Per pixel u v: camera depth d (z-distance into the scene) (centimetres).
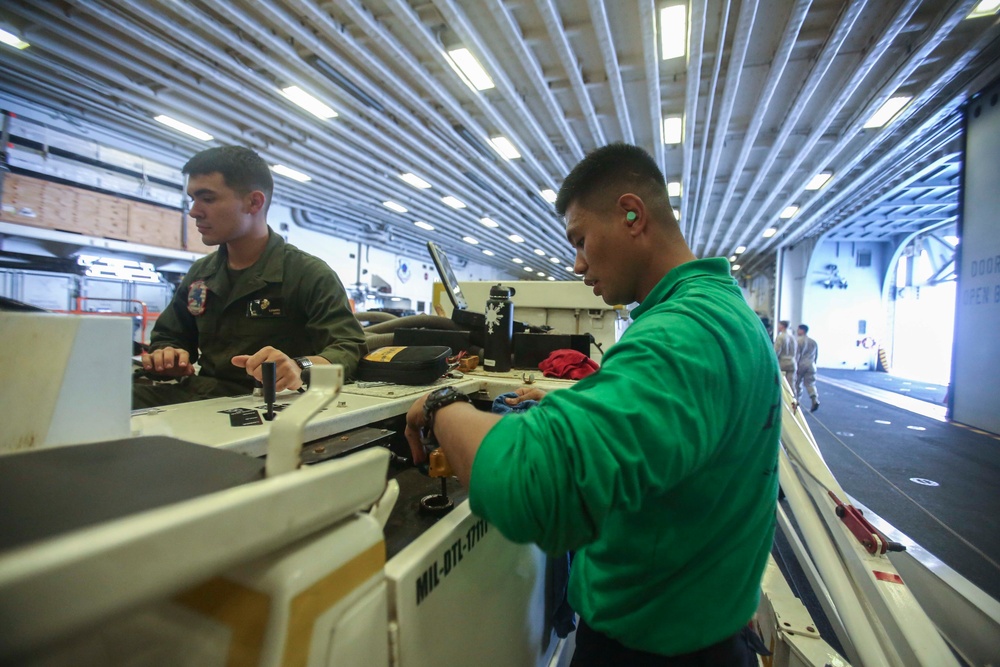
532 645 76
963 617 112
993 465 330
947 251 933
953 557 202
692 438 39
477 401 113
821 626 157
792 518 202
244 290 105
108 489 29
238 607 27
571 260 1340
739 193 736
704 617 55
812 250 1095
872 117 445
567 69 365
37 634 15
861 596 111
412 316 165
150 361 86
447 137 511
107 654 27
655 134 470
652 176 70
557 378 118
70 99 411
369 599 33
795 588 178
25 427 37
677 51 350
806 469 141
